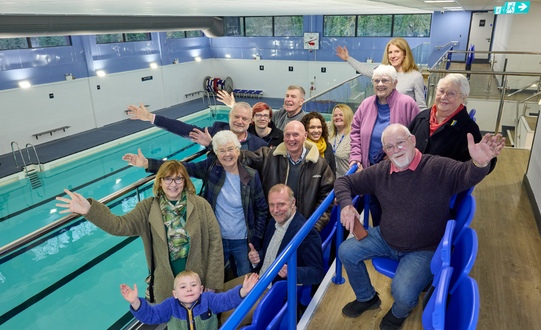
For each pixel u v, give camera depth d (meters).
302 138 2.66
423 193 1.82
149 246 2.27
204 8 4.35
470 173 1.68
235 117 3.08
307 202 2.73
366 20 15.91
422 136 2.35
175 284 2.05
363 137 2.96
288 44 17.67
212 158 2.75
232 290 2.10
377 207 2.68
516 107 8.34
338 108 3.80
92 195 9.16
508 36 10.80
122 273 6.12
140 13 5.18
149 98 16.34
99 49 14.05
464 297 1.32
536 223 3.05
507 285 2.33
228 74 19.55
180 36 17.77
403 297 1.77
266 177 2.88
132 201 8.51
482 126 8.84
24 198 9.02
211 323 2.12
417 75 3.26
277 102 17.58
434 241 1.87
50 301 5.51
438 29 16.38
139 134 13.56
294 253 1.66
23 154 11.37
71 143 12.38
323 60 17.20
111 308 5.33
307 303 2.57
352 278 2.04
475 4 9.13
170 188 2.18
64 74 12.95
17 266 6.41
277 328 2.02
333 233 2.85
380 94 2.77
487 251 2.70
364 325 2.02
